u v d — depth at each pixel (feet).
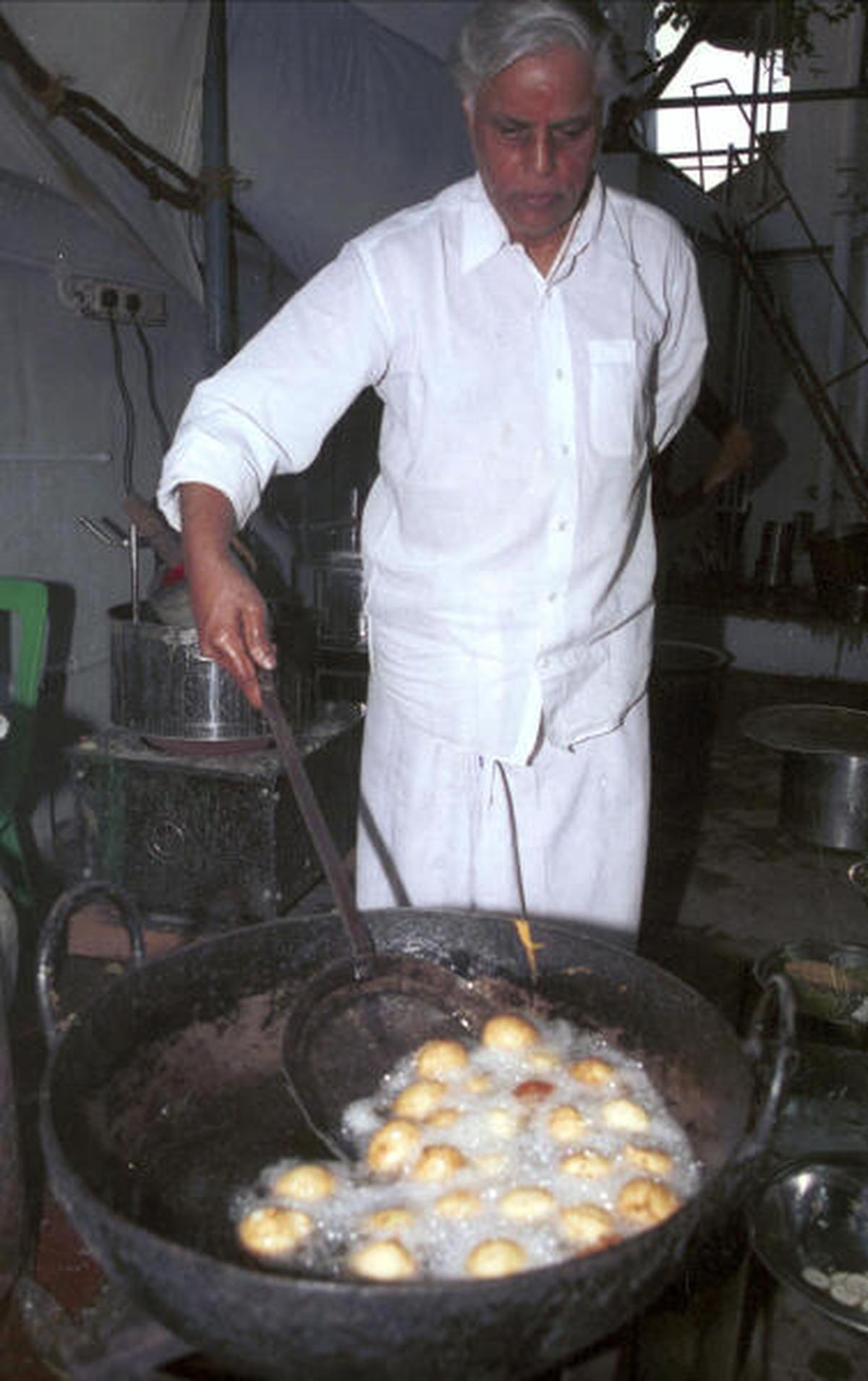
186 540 5.53
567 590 6.18
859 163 26.91
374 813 7.02
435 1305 3.11
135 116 9.66
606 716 6.63
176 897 10.60
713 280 26.94
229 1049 4.91
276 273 16.88
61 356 12.61
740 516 27.71
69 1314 5.06
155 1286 3.31
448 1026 5.16
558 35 4.94
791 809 14.87
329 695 14.34
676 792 15.29
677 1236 3.41
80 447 13.07
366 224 13.25
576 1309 3.29
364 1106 4.71
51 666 12.79
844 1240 6.81
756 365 29.14
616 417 6.01
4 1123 5.53
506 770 6.57
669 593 25.75
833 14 26.66
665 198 23.06
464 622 6.22
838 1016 9.16
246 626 5.25
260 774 10.05
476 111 5.36
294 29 10.80
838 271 27.17
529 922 5.15
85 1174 4.00
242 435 5.76
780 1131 7.89
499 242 5.79
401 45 11.41
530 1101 4.68
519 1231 4.03
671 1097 4.66
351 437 19.47
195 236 12.72
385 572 6.45
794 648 23.70
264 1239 3.91
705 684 14.62
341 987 4.95
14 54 8.04
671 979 4.76
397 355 5.97
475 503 6.04
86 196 11.01
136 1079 4.52
